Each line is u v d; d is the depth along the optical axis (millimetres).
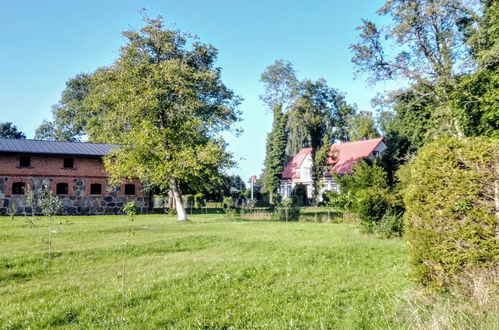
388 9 30906
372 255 11219
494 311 5410
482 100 12711
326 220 25625
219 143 25859
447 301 5898
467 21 30172
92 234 16578
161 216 30828
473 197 6254
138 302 7035
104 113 38938
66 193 32688
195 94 27891
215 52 32969
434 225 6656
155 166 23328
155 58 28391
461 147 6641
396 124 37594
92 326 5844
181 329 5680
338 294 7301
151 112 25625
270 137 62500
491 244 6066
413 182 7254
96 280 8914
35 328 5789
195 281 8383
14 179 30750
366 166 18375
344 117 69438
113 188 34281
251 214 29219
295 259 10625
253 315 6273
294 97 66938
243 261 10602
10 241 14320
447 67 30078
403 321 5625
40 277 9359
